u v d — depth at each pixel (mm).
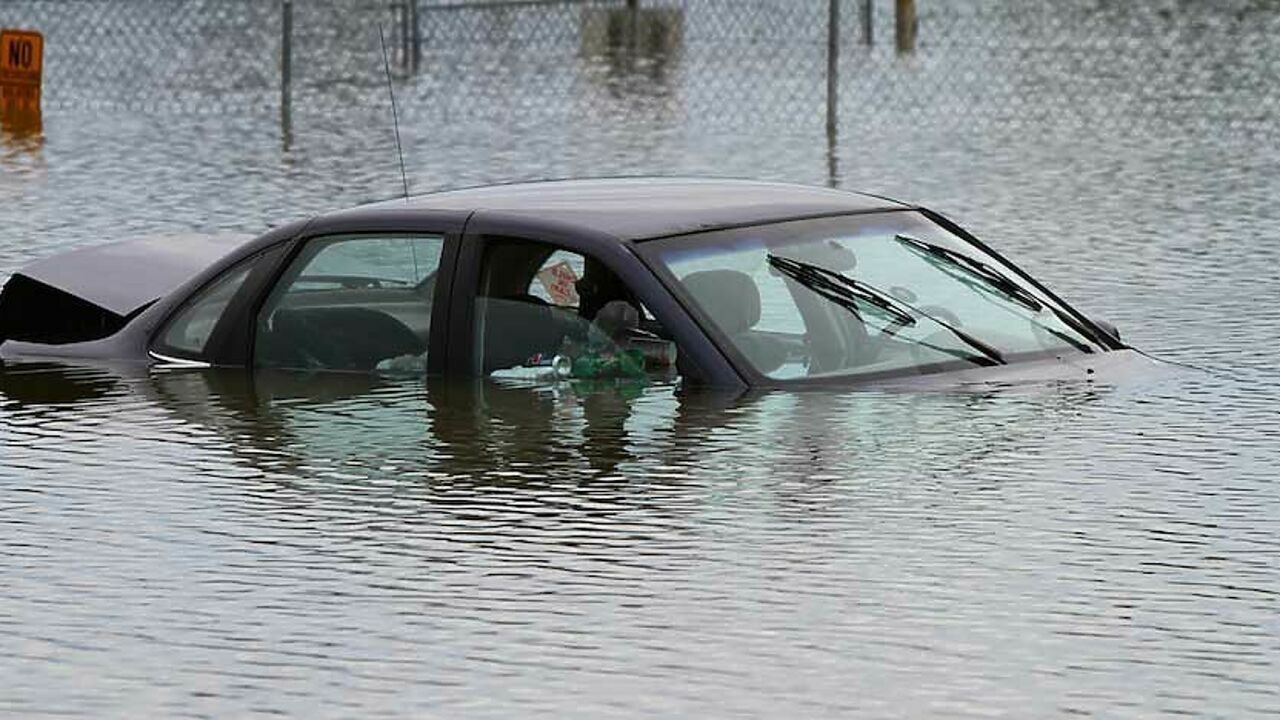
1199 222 35594
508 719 12727
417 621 14359
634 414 19016
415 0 61938
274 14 71062
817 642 13820
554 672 13430
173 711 13000
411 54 63906
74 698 13242
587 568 15242
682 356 19656
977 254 21125
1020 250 32969
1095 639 13820
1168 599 14484
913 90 55344
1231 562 15172
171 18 70312
